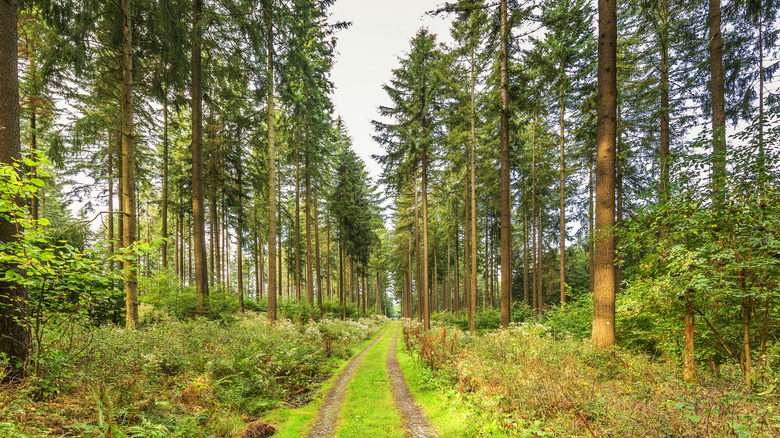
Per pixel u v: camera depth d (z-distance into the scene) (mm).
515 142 17812
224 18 11297
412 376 9625
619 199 16219
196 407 5469
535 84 13422
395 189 23062
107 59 10453
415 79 19391
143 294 13789
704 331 6195
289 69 14953
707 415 3369
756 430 3012
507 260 13414
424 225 20281
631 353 6926
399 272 44094
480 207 27484
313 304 23297
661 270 6039
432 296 46719
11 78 4730
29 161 3451
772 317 5172
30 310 4723
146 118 14719
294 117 17016
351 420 6051
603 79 7480
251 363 7520
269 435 5301
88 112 10883
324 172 26094
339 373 10234
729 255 4551
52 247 3766
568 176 21109
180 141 22016
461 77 17938
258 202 27656
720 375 5355
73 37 8875
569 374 5652
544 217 26422
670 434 3336
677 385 4605
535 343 7969
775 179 4707
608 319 7125
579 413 4402
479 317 21078
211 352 7938
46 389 4426
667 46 12547
